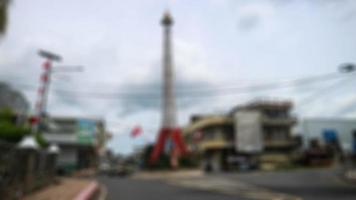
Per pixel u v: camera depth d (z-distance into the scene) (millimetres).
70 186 15461
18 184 10383
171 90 45031
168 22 48188
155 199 11938
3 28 8047
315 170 33719
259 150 44312
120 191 15477
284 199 11180
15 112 28344
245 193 13492
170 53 46875
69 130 42062
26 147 11133
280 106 47969
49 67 22016
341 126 44688
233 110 50500
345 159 42812
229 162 44062
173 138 41688
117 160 87875
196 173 35906
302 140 45375
